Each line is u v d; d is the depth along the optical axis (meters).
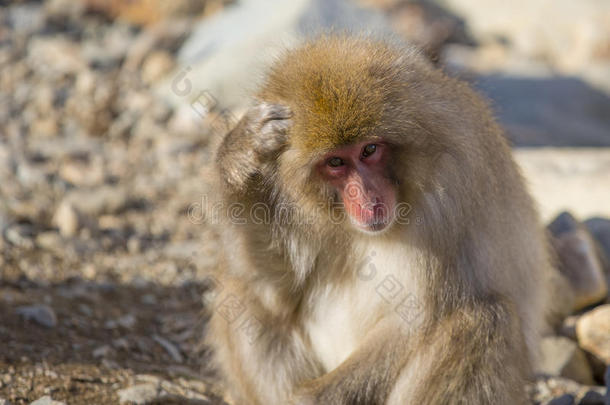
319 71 7.86
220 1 25.42
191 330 11.34
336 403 8.20
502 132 9.47
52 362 9.32
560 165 15.50
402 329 8.22
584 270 12.24
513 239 8.82
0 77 21.16
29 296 11.19
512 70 26.27
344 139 7.65
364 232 8.02
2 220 13.71
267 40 19.86
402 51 8.40
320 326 8.93
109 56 22.44
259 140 8.04
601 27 30.16
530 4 31.42
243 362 9.10
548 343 11.15
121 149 18.47
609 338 11.20
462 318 8.12
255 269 8.73
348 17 21.78
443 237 7.95
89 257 13.32
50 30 24.39
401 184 7.91
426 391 8.13
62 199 15.38
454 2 31.75
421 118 7.75
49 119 19.28
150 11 25.30
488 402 8.07
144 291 12.41
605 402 9.64
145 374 9.56
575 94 25.27
